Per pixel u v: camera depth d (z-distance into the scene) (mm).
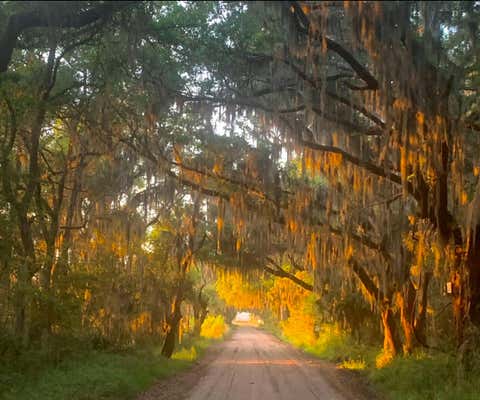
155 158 18516
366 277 22812
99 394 13664
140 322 26812
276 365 27969
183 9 14625
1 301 15695
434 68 12719
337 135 15812
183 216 25812
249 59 15023
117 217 21969
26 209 15570
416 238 19125
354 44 12141
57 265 16500
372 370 21938
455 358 15328
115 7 12656
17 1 12891
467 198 17109
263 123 16375
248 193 19422
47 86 16172
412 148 13945
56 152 21516
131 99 16438
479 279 15258
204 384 19016
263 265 29547
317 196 20172
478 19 12734
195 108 16328
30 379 13953
